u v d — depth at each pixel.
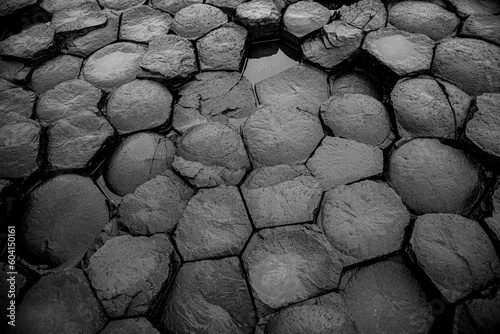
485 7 2.40
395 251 1.66
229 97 2.21
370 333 1.52
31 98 2.26
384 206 1.76
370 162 1.89
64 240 1.78
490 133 1.86
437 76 2.13
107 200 1.88
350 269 1.65
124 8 2.70
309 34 2.41
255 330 1.54
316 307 1.56
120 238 1.74
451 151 1.88
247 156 1.98
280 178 1.88
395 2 2.50
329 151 1.95
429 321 1.53
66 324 1.56
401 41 2.27
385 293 1.59
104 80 2.30
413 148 1.91
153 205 1.83
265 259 1.68
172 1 2.70
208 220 1.78
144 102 2.17
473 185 1.79
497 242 1.62
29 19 2.73
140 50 2.44
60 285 1.64
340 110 2.06
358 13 2.45
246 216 1.78
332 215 1.75
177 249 1.72
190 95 2.23
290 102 2.16
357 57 2.28
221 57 2.36
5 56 2.45
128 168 1.98
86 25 2.56
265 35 2.51
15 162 1.97
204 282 1.64
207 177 1.90
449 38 2.28
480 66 2.13
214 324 1.55
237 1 2.62
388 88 2.18
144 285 1.61
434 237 1.65
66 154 2.00
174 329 1.55
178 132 2.10
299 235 1.71
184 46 2.39
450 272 1.57
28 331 1.56
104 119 2.12
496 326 1.46
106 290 1.60
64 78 2.34
